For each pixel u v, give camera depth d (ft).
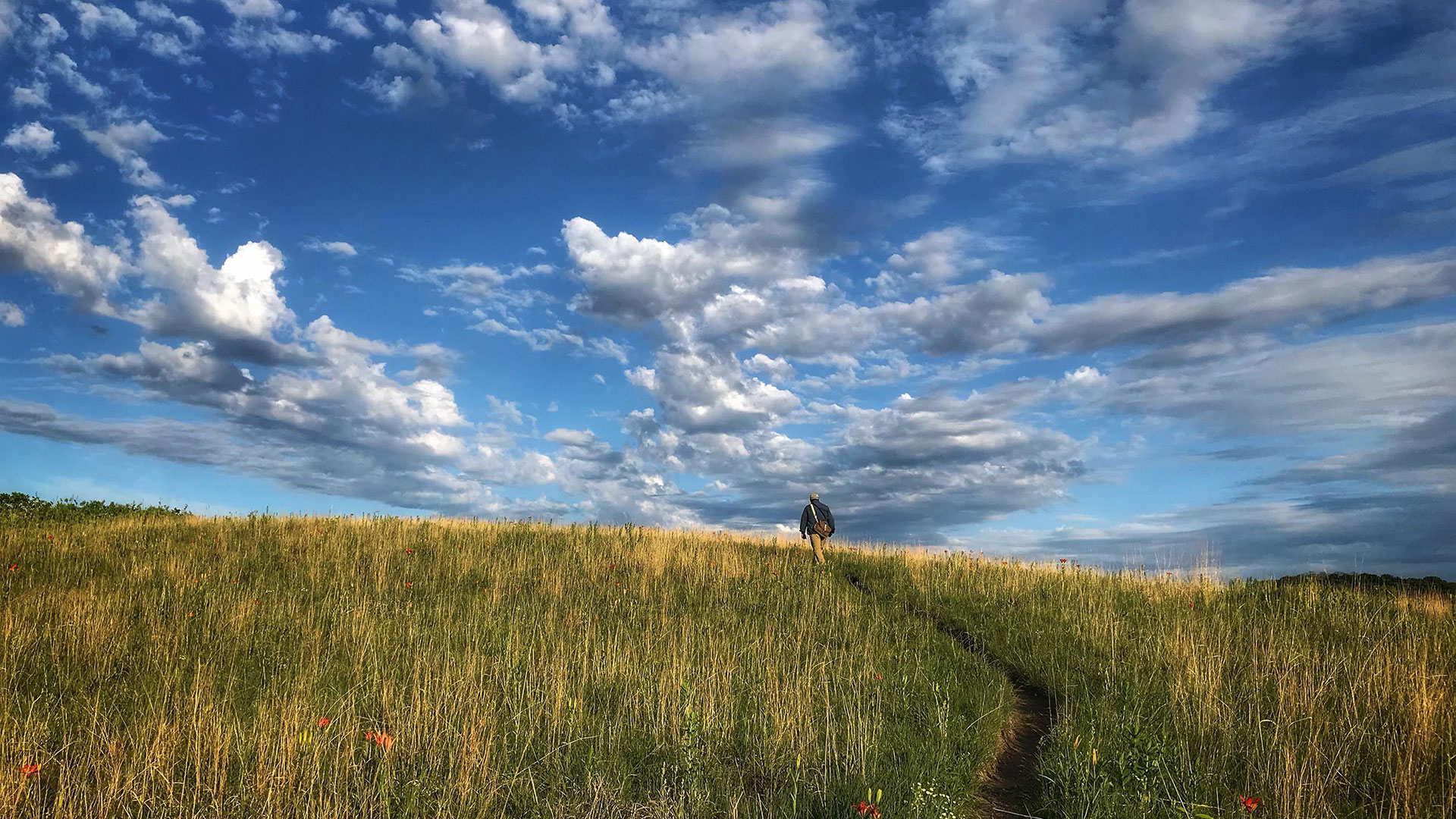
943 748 21.21
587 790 18.65
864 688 26.55
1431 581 45.98
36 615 31.83
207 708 21.85
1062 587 45.34
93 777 18.75
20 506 64.34
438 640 31.24
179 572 40.22
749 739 22.02
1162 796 18.48
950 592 44.70
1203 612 39.42
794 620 37.17
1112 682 27.55
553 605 38.06
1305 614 37.91
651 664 28.66
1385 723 22.12
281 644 30.27
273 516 61.05
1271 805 18.15
